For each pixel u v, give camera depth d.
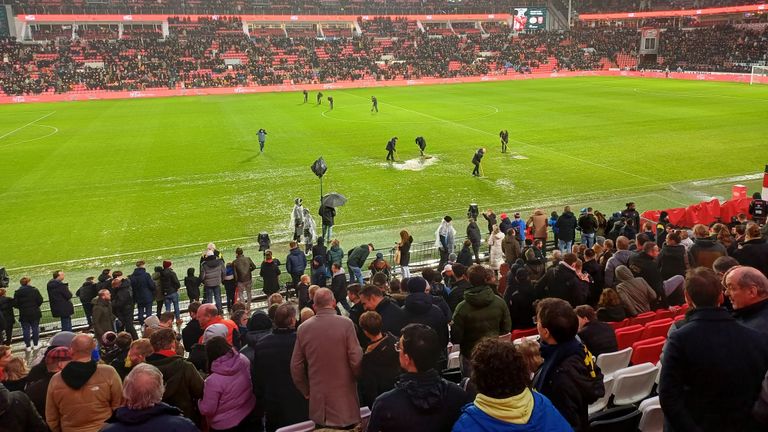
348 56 96.88
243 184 30.72
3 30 91.62
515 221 21.09
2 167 34.91
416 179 31.23
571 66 99.75
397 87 83.81
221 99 71.19
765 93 65.44
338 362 6.57
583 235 20.67
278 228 24.31
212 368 7.01
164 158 36.91
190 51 90.19
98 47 88.38
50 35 93.12
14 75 77.94
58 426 6.52
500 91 74.69
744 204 22.95
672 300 11.51
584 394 4.80
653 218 22.48
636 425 7.19
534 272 12.88
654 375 7.56
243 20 102.00
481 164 34.25
